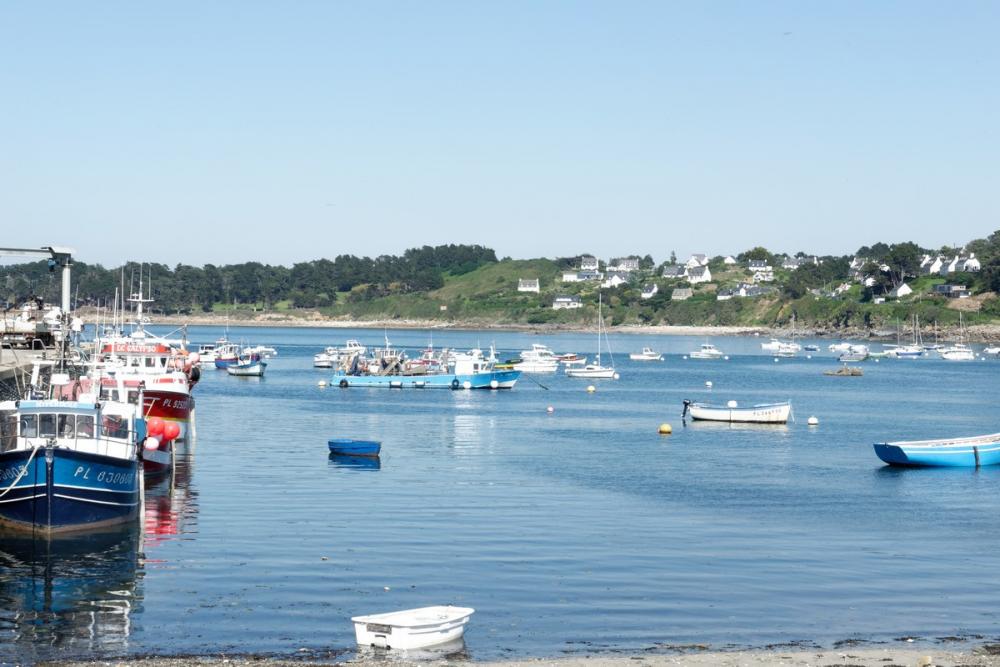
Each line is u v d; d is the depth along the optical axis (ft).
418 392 509.35
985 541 163.22
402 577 133.39
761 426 358.23
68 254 208.54
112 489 154.30
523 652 104.73
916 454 249.14
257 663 99.50
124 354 256.93
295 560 141.28
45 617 114.52
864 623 116.78
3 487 148.36
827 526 174.09
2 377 216.13
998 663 102.06
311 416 366.43
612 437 314.35
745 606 122.93
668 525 171.63
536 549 151.02
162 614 116.16
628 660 101.86
